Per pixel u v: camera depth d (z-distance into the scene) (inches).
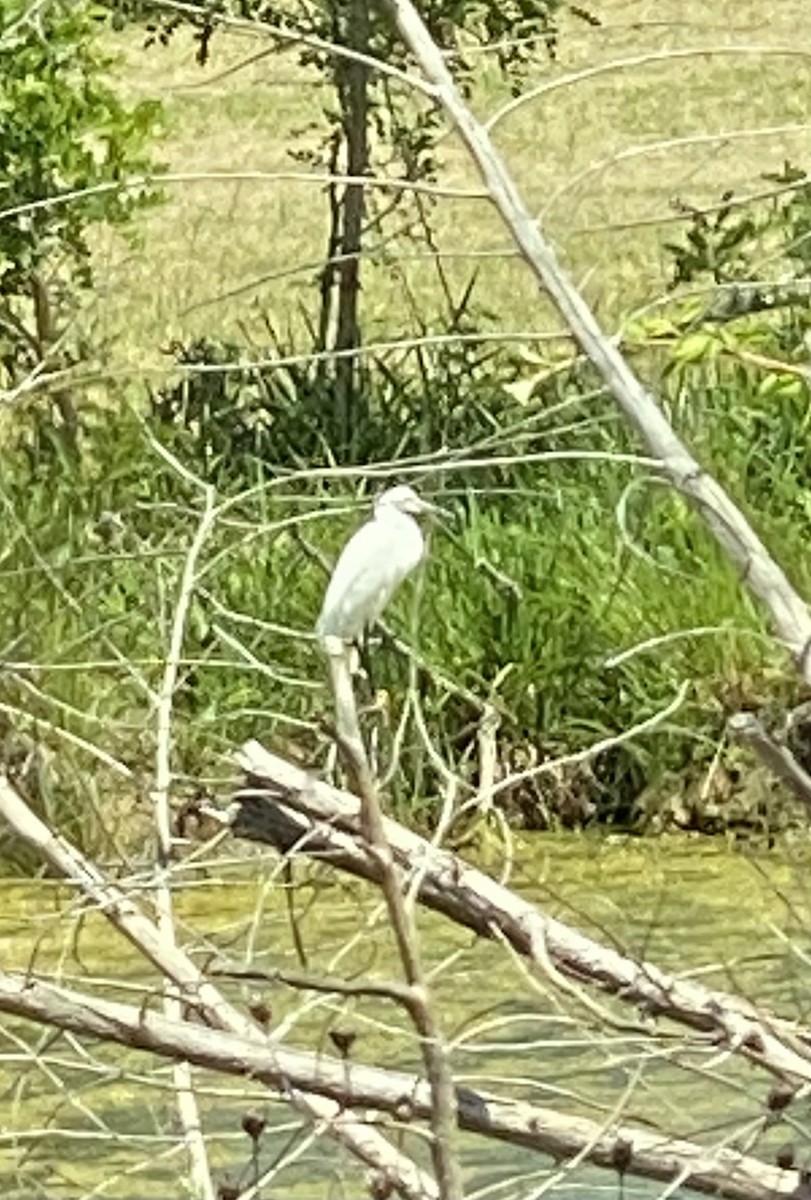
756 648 624.7
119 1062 438.0
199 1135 310.7
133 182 301.0
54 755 412.2
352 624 345.4
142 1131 413.1
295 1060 293.4
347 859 302.8
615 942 309.0
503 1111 296.2
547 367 311.4
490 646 635.5
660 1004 301.0
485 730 338.3
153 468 601.0
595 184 373.7
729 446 650.2
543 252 291.4
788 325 406.9
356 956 466.9
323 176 289.6
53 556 554.9
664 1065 416.8
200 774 537.0
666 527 655.1
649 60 286.0
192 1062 291.0
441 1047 279.9
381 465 304.8
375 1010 450.6
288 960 462.6
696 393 641.6
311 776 303.9
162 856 321.1
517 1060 424.8
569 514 662.5
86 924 537.0
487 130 289.6
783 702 609.9
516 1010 445.4
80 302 748.6
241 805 307.6
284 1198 387.9
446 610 635.5
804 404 666.8
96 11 674.8
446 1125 280.1
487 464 300.0
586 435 628.4
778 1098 294.4
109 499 586.2
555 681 637.9
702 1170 291.7
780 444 669.3
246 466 675.4
